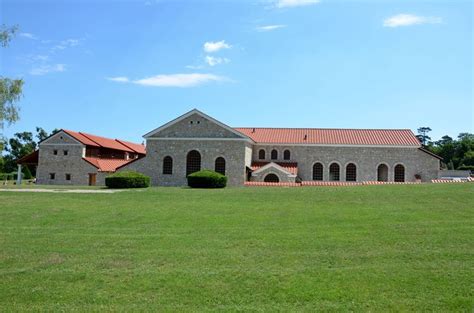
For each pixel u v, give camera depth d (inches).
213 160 1835.6
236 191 1305.4
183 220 810.8
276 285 428.5
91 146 2234.3
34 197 1178.6
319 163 2010.3
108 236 673.0
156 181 1871.3
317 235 651.5
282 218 816.3
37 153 2231.8
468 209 854.5
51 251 578.2
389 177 1948.8
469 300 382.3
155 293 415.8
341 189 1274.6
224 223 774.5
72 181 2128.4
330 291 409.7
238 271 473.4
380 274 451.8
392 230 671.1
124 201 1099.9
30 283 447.2
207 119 1861.5
